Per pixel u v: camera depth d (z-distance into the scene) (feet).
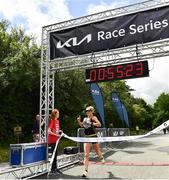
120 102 77.71
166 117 313.53
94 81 38.06
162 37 34.45
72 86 83.35
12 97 71.36
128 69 36.24
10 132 73.26
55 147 31.35
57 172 31.35
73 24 39.37
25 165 28.48
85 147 28.94
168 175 27.53
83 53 38.19
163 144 69.21
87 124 29.40
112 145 64.08
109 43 36.96
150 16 35.37
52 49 40.11
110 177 27.71
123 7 36.73
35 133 45.42
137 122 211.61
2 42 73.92
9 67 66.33
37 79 70.95
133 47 35.78
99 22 37.93
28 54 67.62
